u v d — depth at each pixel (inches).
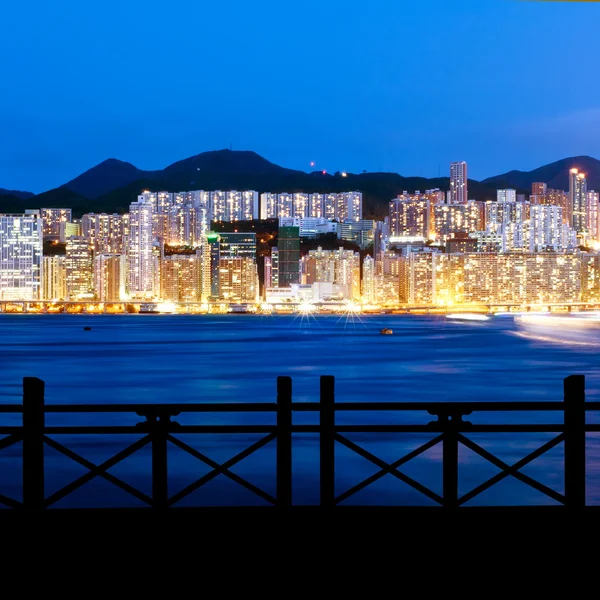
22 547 411.8
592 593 383.9
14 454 1245.1
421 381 2849.4
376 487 1042.1
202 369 3353.8
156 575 399.5
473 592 385.1
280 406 410.9
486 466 1159.0
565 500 414.9
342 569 405.4
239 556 416.8
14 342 5713.6
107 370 3314.5
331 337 6412.4
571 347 4896.7
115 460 409.1
